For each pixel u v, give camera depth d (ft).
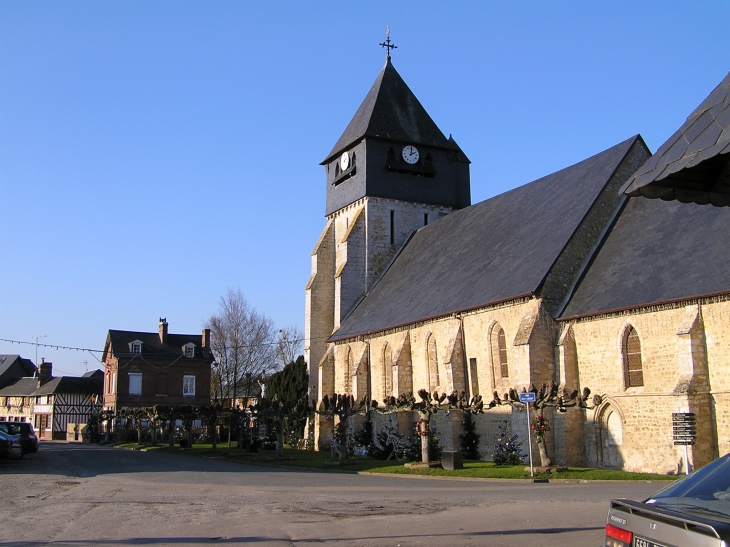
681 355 88.74
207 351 267.80
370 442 149.59
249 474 97.91
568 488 73.61
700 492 25.14
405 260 175.94
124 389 251.80
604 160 126.52
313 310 185.88
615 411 99.30
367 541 41.32
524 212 139.74
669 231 103.60
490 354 119.55
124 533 45.16
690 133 24.34
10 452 121.29
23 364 374.84
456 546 39.06
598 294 105.19
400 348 142.31
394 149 186.70
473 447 122.42
